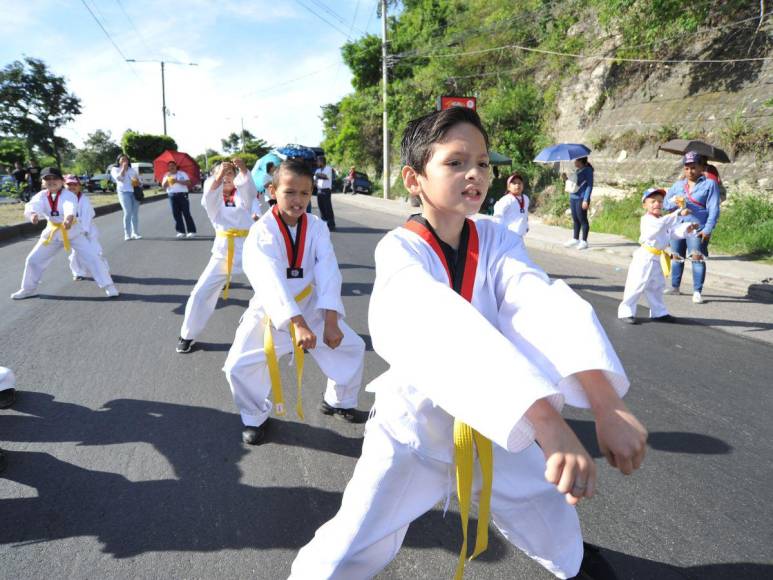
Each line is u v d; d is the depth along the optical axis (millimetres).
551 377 1287
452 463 1703
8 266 9031
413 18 29266
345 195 29141
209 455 3268
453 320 1258
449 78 23938
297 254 3113
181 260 9328
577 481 1089
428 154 1464
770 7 12211
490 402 1146
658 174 13789
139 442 3414
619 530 2615
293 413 3799
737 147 11938
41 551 2459
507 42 21547
